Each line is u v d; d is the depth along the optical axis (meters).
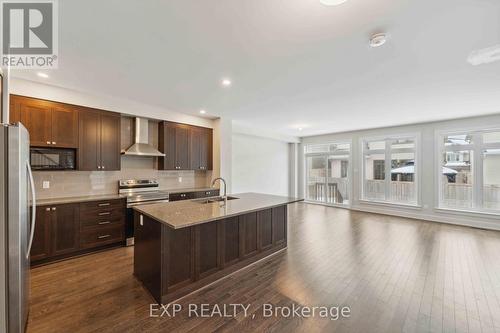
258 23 1.86
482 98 3.74
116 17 1.79
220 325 1.93
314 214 6.37
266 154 7.58
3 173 1.46
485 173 5.07
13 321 1.50
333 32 1.99
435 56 2.39
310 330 1.87
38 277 2.70
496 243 3.97
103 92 3.56
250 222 3.16
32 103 3.11
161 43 2.17
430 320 1.99
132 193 4.18
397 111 4.62
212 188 5.16
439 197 5.54
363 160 6.93
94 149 3.68
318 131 7.17
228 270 2.84
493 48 2.23
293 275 2.81
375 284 2.59
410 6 1.65
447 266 3.04
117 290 2.44
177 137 4.83
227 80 3.06
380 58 2.44
